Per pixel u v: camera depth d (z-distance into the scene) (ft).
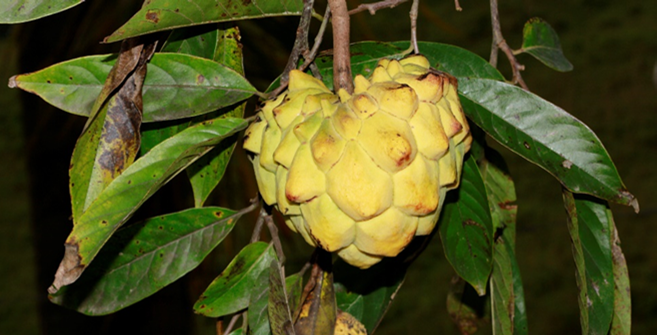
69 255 1.80
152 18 1.84
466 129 1.86
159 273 2.11
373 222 1.77
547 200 7.13
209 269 3.46
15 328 6.43
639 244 6.66
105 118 1.96
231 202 3.21
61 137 3.14
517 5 9.75
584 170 2.04
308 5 1.98
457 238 2.22
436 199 1.78
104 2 2.79
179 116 2.00
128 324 3.56
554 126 2.06
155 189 1.88
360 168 1.74
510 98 2.09
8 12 1.86
